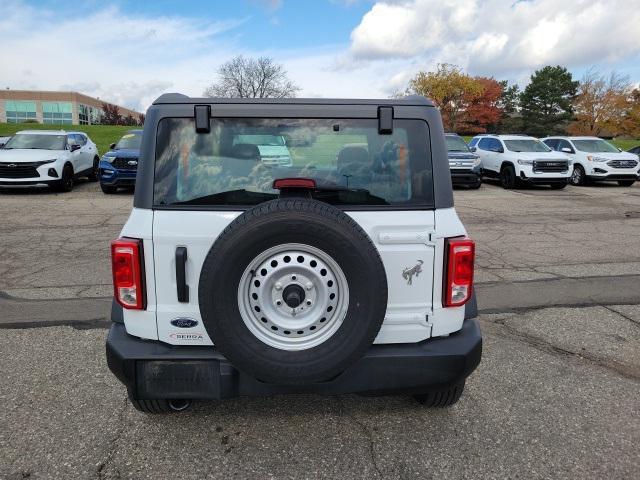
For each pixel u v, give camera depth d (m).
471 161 17.06
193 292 2.73
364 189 2.81
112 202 13.38
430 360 2.78
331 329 2.60
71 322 4.93
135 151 15.05
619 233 9.57
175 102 2.78
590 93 53.78
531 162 16.91
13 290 5.96
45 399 3.50
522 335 4.67
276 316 2.59
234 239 2.45
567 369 3.99
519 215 11.68
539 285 6.19
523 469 2.79
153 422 3.24
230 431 3.15
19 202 13.25
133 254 2.69
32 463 2.82
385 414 3.35
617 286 6.14
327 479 2.71
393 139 2.83
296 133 2.80
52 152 15.29
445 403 3.30
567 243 8.66
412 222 2.76
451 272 2.80
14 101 86.62
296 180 2.62
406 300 2.81
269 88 50.69
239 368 2.56
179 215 2.70
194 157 2.76
